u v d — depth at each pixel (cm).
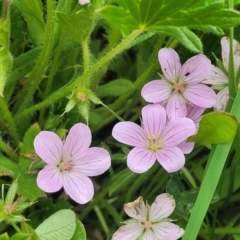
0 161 15
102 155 14
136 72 19
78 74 17
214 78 16
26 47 18
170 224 14
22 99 17
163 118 14
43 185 13
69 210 14
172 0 11
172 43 17
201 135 14
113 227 17
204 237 17
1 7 15
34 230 14
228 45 16
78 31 13
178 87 15
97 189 18
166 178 17
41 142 13
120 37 16
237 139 15
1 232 16
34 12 15
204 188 14
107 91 17
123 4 11
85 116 13
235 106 14
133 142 14
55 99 15
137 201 14
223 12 12
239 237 16
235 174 17
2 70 13
